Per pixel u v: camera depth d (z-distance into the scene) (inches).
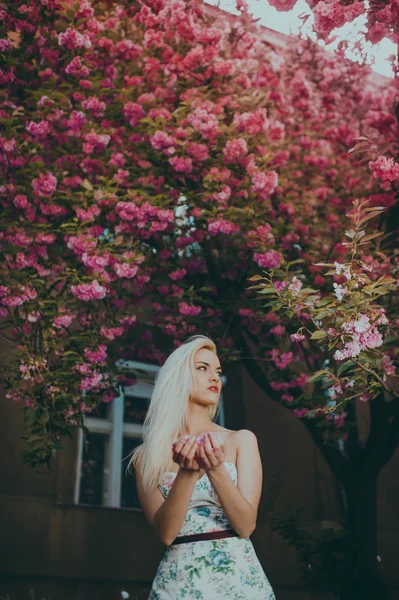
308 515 355.3
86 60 260.1
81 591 287.3
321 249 282.5
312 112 322.0
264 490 346.6
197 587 84.7
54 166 254.8
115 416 330.0
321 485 365.4
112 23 274.2
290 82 319.3
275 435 363.3
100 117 269.0
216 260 294.5
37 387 230.5
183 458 81.5
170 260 273.9
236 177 271.0
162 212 246.2
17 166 251.6
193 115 248.2
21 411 297.3
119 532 305.7
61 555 287.7
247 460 94.6
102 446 325.4
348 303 160.1
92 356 235.6
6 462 288.2
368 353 165.9
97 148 255.6
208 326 273.9
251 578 86.4
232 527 88.6
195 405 100.3
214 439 80.9
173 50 281.7
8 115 253.4
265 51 307.3
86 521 299.3
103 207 255.6
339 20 242.1
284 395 275.9
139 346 303.3
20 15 268.8
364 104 331.6
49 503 293.1
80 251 233.8
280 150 295.7
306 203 301.3
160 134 247.6
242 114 260.2
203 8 283.3
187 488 83.5
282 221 269.4
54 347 235.6
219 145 263.6
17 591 273.6
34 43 273.0
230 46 293.9
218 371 102.8
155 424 98.3
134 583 301.6
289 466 360.2
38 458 226.5
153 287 289.7
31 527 284.8
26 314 234.4
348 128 317.1
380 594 259.0
